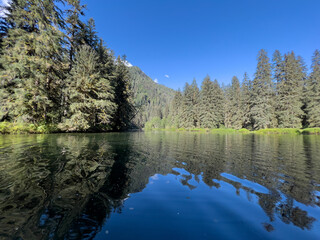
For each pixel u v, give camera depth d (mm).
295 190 2717
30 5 12469
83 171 3377
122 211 1987
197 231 1623
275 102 27859
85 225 1665
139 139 11336
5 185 2570
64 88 14539
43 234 1498
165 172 3633
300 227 1723
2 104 11711
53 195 2291
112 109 18844
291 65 27703
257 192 2637
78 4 16031
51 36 12742
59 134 12438
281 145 8930
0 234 1479
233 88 41156
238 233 1605
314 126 25234
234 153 6180
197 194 2537
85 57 15508
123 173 3439
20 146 6141
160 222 1775
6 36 13773
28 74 12141
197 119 39875
